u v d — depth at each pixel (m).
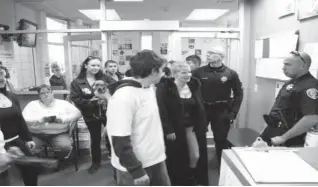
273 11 2.73
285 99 1.68
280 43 2.53
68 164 2.88
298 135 1.60
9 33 3.36
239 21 3.44
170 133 1.99
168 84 2.03
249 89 3.44
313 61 2.00
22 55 3.67
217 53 2.52
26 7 3.75
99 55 3.44
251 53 3.35
